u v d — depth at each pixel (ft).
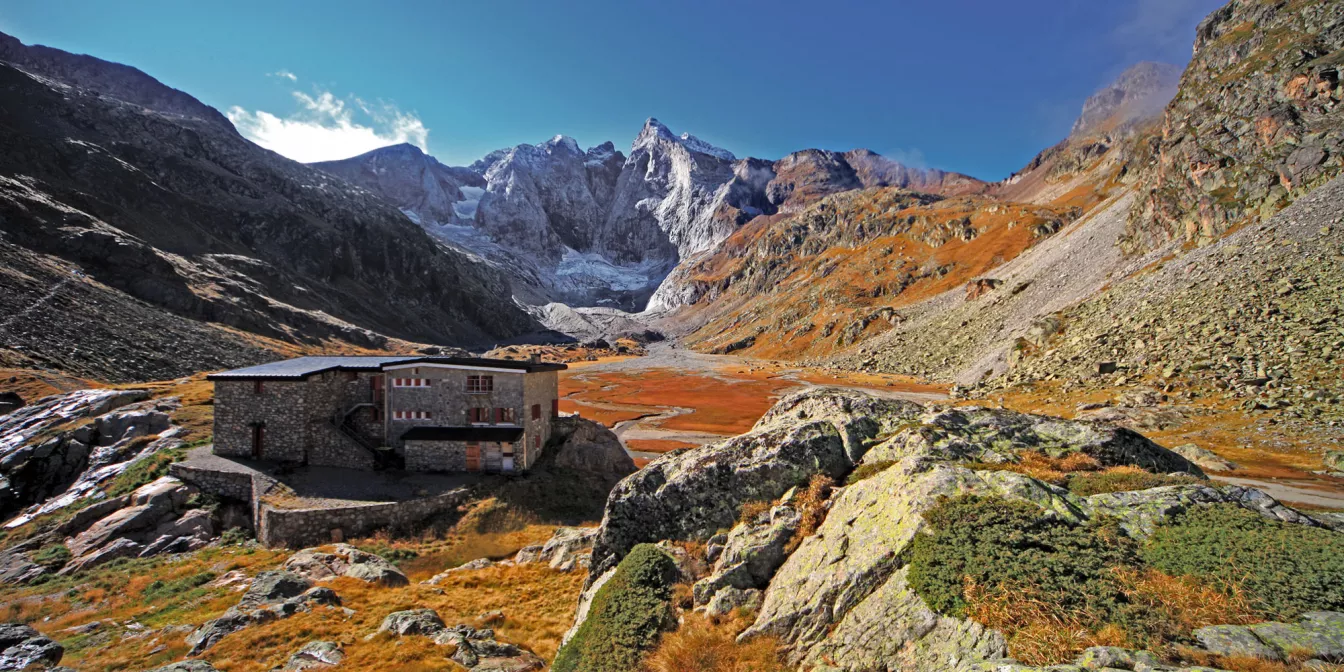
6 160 598.75
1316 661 25.21
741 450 62.44
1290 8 471.21
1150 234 422.00
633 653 45.50
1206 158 395.55
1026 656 29.40
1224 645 27.71
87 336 320.70
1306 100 355.15
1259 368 193.88
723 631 44.80
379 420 159.43
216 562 106.32
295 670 59.98
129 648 71.10
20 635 69.15
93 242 476.95
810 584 43.78
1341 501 108.78
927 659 32.81
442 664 60.59
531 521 132.16
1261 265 253.65
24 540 118.42
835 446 60.49
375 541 118.42
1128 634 29.43
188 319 455.63
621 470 172.24
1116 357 254.88
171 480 133.18
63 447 151.23
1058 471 49.57
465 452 148.46
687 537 58.90
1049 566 34.99
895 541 41.91
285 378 145.28
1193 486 41.78
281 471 137.80
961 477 46.01
